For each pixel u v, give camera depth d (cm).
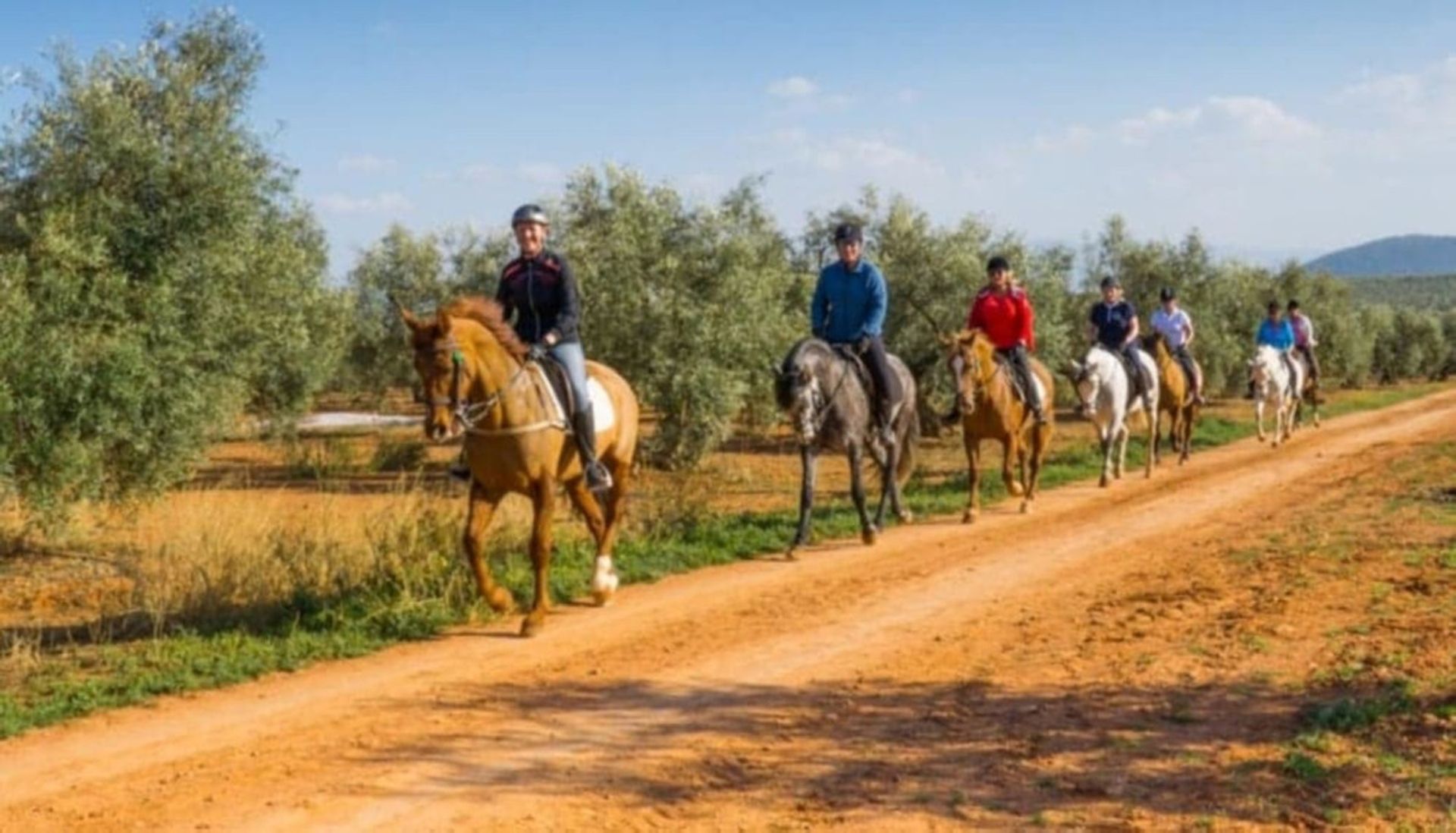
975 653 880
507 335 930
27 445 1242
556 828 569
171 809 593
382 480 2309
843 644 916
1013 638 921
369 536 1160
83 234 1309
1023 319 1627
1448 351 8262
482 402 911
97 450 1299
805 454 1338
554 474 973
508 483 956
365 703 773
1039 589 1108
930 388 2816
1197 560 1210
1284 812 562
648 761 658
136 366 1285
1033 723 709
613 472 1080
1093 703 743
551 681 823
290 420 2633
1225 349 4375
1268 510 1552
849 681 814
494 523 1312
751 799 604
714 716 739
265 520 1319
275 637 945
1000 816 573
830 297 1384
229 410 1611
